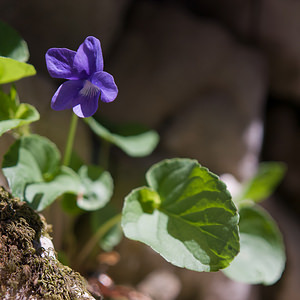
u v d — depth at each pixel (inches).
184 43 17.9
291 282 18.9
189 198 11.6
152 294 15.4
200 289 16.6
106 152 16.1
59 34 14.9
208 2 19.0
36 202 11.5
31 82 13.9
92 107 11.1
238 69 18.4
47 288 10.5
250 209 13.3
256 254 13.0
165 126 17.9
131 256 15.5
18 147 12.0
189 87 17.9
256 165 19.1
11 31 12.4
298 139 22.6
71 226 14.3
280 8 18.6
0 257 10.5
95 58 11.0
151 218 11.6
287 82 20.5
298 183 22.5
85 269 14.2
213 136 17.7
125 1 16.9
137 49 17.5
